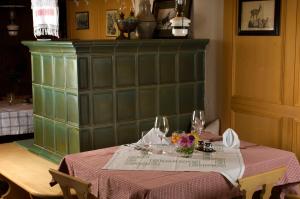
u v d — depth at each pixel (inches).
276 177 92.3
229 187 97.0
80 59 133.9
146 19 154.2
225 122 157.5
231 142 115.4
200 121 121.6
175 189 89.0
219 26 155.6
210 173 94.7
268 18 139.2
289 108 135.9
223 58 155.4
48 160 156.6
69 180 92.3
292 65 133.9
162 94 152.9
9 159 160.4
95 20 218.2
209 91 162.9
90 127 138.3
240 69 150.4
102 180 96.5
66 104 141.9
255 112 146.9
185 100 159.3
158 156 107.4
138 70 146.2
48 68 149.8
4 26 235.0
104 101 140.1
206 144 113.4
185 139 107.9
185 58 157.3
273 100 140.6
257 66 144.5
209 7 156.8
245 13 146.3
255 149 114.0
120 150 113.8
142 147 115.2
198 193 92.7
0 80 236.4
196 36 161.2
